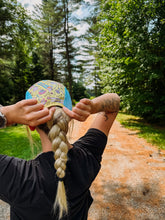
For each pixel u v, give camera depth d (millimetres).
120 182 3430
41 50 27172
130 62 8078
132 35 7840
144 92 9219
